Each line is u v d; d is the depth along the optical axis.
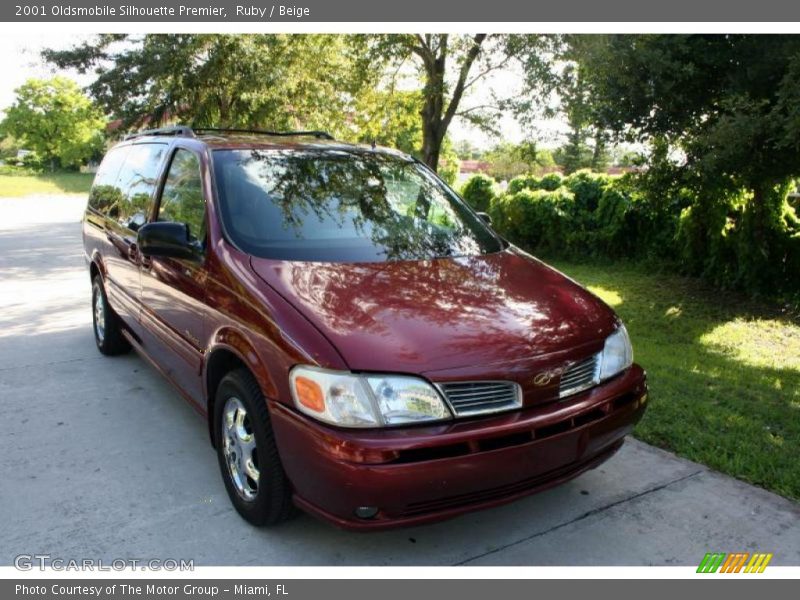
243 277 3.20
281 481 2.95
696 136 8.02
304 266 3.27
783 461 3.90
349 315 2.88
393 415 2.62
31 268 10.46
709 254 10.09
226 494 3.54
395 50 10.66
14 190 37.88
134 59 14.26
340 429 2.61
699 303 9.00
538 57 9.41
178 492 3.56
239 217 3.57
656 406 4.75
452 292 3.20
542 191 12.88
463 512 2.74
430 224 4.01
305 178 3.97
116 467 3.83
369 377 2.63
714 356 6.53
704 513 3.39
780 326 7.93
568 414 2.87
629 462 3.94
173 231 3.53
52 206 25.94
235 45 13.10
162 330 4.13
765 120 6.56
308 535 3.19
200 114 14.80
